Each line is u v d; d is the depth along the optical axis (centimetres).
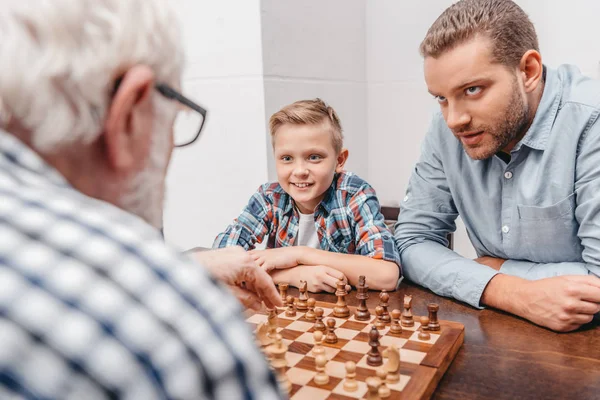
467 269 115
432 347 87
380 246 135
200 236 246
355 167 273
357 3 260
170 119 51
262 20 200
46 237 35
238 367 37
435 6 248
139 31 44
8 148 40
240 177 223
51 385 31
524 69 109
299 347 94
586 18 218
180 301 37
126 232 39
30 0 40
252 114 212
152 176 50
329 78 244
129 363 33
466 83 105
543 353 88
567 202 119
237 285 106
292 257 134
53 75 40
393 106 271
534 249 127
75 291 34
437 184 143
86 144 44
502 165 128
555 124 117
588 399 73
